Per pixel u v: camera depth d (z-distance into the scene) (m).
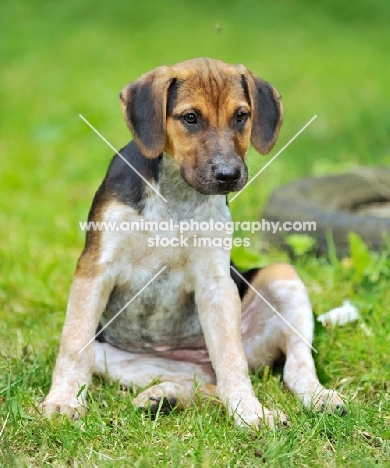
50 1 32.25
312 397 6.58
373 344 7.73
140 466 5.58
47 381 7.16
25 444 6.00
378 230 9.78
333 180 11.66
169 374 6.98
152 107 6.75
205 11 31.00
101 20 30.23
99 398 6.82
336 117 17.69
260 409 6.39
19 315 8.76
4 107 19.98
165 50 25.83
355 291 9.19
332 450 5.98
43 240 11.11
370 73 22.12
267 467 5.60
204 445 5.92
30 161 15.23
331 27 28.78
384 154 14.40
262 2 31.47
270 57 24.64
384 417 6.52
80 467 5.61
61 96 20.77
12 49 27.03
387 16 29.62
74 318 6.78
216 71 6.85
